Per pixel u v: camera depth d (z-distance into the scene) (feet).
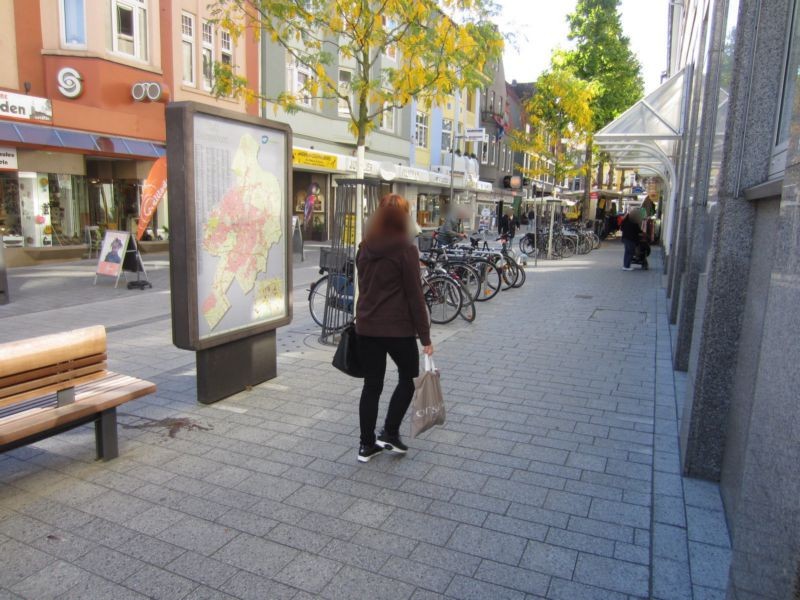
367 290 12.66
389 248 12.33
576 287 42.04
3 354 10.46
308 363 20.84
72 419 11.68
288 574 9.23
